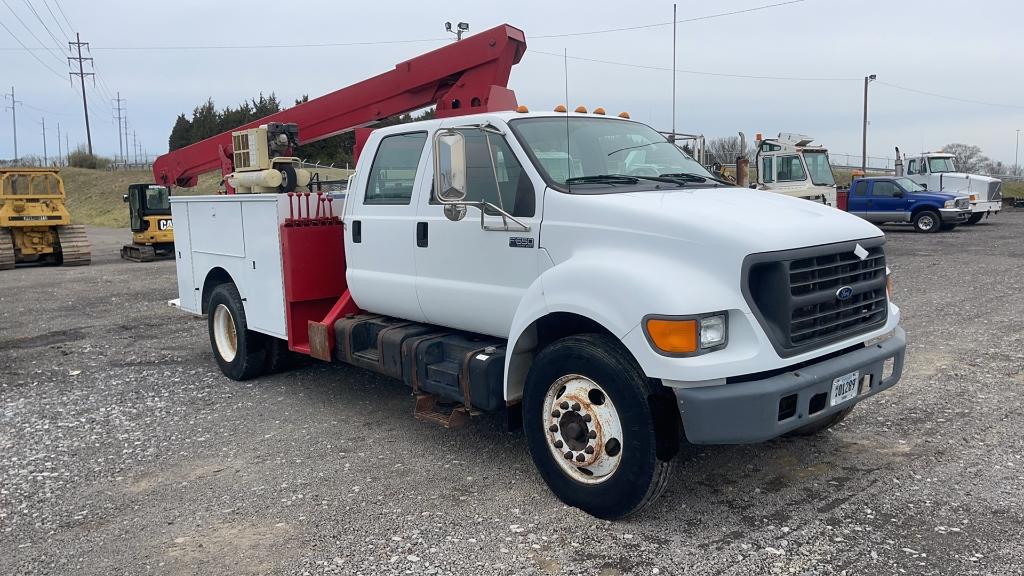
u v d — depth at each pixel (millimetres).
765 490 4441
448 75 7188
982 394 6219
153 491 4711
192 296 8062
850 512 4125
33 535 4152
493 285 4727
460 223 4891
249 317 6977
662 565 3623
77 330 10523
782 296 3748
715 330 3686
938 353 7648
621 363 3852
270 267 6512
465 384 4711
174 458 5293
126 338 9859
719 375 3613
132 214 22594
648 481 3824
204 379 7535
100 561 3840
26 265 21000
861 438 5262
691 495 4395
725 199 4383
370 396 6742
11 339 10023
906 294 11586
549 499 4402
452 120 5145
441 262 5066
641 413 3791
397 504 4398
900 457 4898
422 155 5277
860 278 4258
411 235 5293
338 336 5910
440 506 4355
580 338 4074
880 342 4398
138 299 13523
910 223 24859
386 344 5332
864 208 25766
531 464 4984
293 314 6383
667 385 3689
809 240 3895
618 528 4012
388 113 7840
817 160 24219
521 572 3596
